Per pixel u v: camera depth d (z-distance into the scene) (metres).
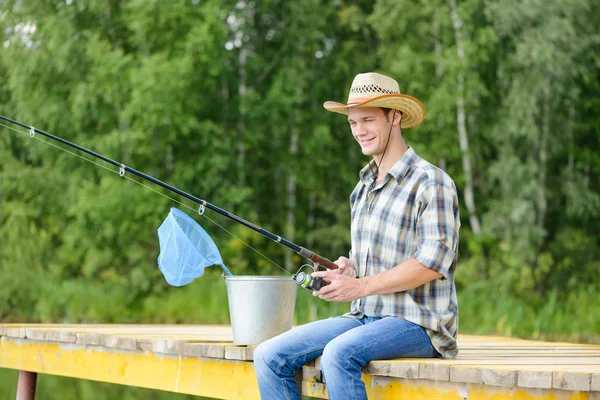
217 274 24.73
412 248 5.80
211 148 26.16
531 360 5.93
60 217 26.17
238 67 27.95
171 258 6.44
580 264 25.56
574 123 25.84
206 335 7.77
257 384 6.41
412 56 25.86
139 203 24.45
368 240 5.97
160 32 25.08
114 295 23.59
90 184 24.38
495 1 25.78
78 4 25.77
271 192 29.78
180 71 24.08
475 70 26.25
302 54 28.67
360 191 6.28
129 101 25.06
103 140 24.66
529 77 24.97
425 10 25.89
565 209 26.77
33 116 25.73
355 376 5.52
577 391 4.91
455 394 5.38
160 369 7.23
